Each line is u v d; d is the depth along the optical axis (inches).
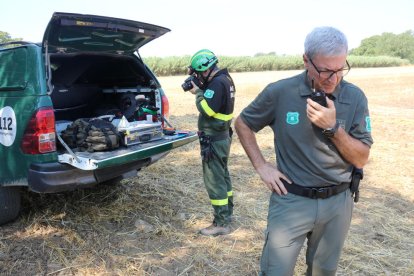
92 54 166.9
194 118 418.0
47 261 136.3
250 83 959.6
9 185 145.9
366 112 87.4
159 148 157.9
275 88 89.4
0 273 128.3
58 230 156.8
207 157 150.9
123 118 154.9
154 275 131.3
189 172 234.2
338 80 80.9
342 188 90.0
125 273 131.3
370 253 149.9
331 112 79.0
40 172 135.1
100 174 147.3
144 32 164.1
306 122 85.9
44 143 135.9
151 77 184.9
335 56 77.0
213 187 156.8
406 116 469.7
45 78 139.2
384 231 169.6
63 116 182.9
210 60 147.0
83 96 185.6
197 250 147.9
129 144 153.6
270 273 91.8
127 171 159.0
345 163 88.0
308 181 88.0
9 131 141.9
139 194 195.2
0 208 150.9
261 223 172.7
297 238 90.5
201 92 151.9
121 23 153.2
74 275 129.3
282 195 91.4
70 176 139.1
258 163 94.3
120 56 175.8
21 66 141.6
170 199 193.0
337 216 90.5
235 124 97.2
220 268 137.3
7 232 153.9
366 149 85.1
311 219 89.0
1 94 145.1
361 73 1488.7
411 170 256.1
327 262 95.3
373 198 207.2
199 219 174.2
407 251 154.0
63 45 153.0
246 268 137.9
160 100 185.5
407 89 919.0
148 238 155.3
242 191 209.0
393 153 296.5
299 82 86.7
